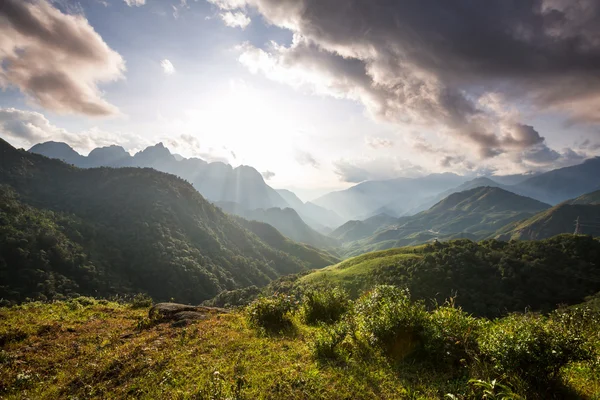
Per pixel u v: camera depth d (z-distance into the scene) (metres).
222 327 10.59
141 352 8.38
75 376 7.22
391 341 8.09
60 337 10.06
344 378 6.63
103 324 11.85
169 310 12.91
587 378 6.27
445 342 7.36
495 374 6.02
